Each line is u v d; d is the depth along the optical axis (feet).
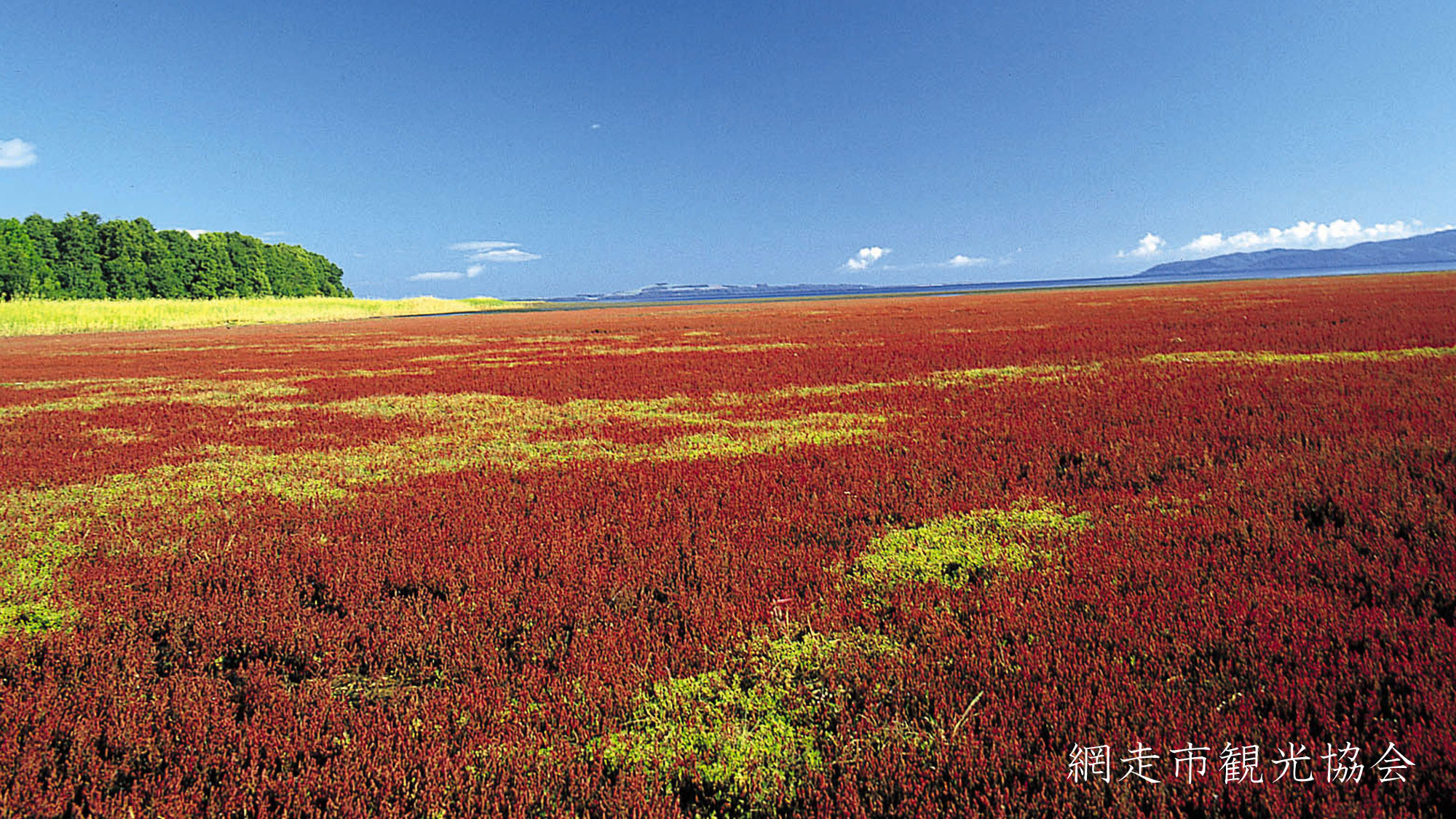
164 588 17.37
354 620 15.02
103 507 25.32
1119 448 26.27
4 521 23.76
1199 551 16.56
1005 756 9.89
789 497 23.15
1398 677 10.89
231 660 14.32
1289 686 10.93
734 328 128.67
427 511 23.29
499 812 9.37
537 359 82.48
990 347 69.46
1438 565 14.64
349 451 34.19
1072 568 16.21
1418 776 8.97
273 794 9.88
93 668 13.42
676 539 19.45
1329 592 14.03
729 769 10.25
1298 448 24.66
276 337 149.79
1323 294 134.72
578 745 10.68
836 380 52.70
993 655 12.64
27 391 63.10
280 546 20.27
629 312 282.15
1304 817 8.71
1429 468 20.58
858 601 15.14
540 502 23.88
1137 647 12.49
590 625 14.88
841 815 9.16
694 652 13.30
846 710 11.50
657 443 33.65
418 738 11.03
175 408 50.16
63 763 10.79
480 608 15.31
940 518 20.38
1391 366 41.78
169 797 9.80
